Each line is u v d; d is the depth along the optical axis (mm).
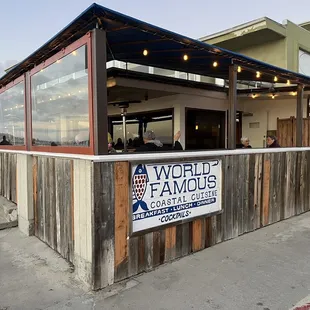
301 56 8570
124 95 6754
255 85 7348
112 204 2777
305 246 3877
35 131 4055
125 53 4035
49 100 3637
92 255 2674
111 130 8859
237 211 4203
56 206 3479
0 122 5805
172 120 7117
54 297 2576
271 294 2668
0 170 5898
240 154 4199
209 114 7723
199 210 3625
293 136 7594
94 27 2736
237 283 2863
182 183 3408
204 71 5219
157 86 6191
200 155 3596
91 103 2697
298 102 5488
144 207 3037
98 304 2475
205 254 3572
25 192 4164
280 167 5016
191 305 2479
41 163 3840
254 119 8445
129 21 2709
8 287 2752
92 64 2664
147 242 3098
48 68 3566
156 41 3375
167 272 3078
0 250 3637
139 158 2965
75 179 2961
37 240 3953
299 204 5527
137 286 2785
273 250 3727
